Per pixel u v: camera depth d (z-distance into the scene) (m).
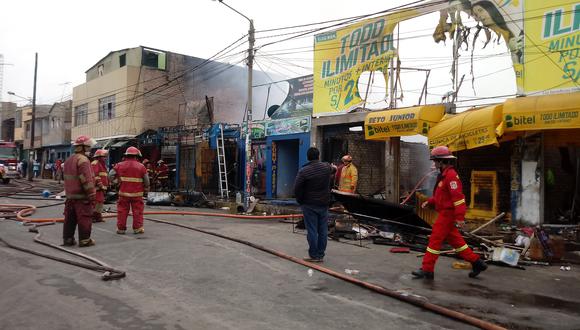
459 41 11.52
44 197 19.23
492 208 10.80
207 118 24.78
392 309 4.88
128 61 30.81
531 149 9.87
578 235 9.12
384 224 9.84
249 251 8.13
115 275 5.97
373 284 5.91
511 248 8.27
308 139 16.25
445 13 11.84
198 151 22.12
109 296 5.18
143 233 10.08
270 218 13.81
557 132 9.66
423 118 11.12
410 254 8.20
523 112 8.82
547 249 7.63
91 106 33.97
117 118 30.31
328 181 7.38
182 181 23.44
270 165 18.11
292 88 18.80
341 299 5.23
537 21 9.81
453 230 6.34
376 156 15.96
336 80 15.01
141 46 30.02
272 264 7.06
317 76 15.71
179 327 4.21
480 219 10.84
